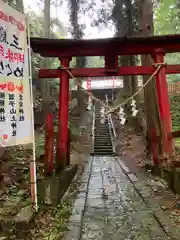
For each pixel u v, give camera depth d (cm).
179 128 1525
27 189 577
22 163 730
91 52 803
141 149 1443
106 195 639
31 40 752
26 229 409
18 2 1095
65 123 807
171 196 603
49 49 800
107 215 496
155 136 890
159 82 794
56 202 527
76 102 2105
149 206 543
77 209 525
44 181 529
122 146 1571
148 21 1021
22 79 475
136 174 898
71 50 802
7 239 396
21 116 466
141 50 800
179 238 388
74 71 815
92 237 399
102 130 1881
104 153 1487
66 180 687
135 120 1812
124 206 548
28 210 461
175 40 766
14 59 459
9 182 616
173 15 2177
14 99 452
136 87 1859
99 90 2833
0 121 420
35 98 1798
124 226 441
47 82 1584
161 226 436
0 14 434
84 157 1368
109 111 841
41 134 1396
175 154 760
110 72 805
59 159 733
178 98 2003
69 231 418
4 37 440
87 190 691
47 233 412
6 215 443
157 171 816
